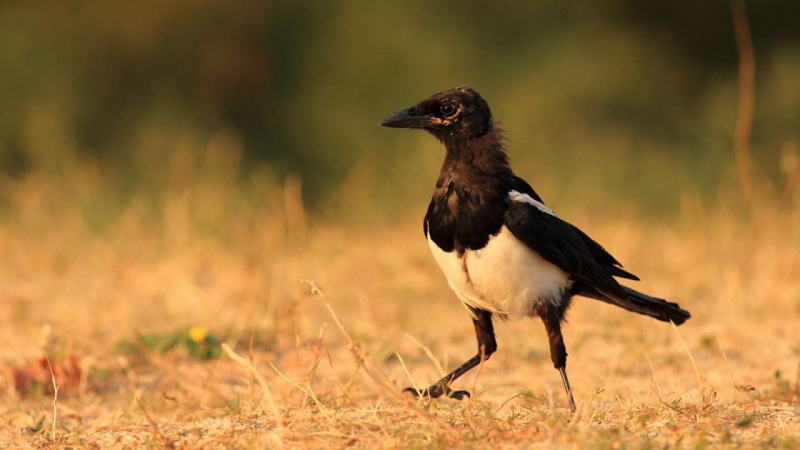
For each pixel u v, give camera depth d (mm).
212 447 7172
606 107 27125
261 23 29766
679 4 29672
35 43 27906
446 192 8289
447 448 6754
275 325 11492
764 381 9625
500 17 29047
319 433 7125
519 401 9086
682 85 28359
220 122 28531
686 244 16000
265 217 19000
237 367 10594
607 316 12250
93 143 27141
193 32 29422
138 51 28875
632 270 15227
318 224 20266
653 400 8547
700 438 6719
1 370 10164
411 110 8523
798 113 25969
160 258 15859
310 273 15133
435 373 10320
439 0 29234
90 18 28797
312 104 28828
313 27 29750
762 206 17828
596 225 18031
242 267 15281
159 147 25750
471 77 28062
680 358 10648
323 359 10797
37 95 27125
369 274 15422
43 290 14133
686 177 23812
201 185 21172
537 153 24969
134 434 7871
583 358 10758
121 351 11141
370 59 28641
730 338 11250
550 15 29094
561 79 27516
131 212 18891
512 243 8086
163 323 12383
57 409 9258
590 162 24000
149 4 29219
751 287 13469
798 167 16281
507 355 10969
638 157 24688
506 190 8148
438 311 13227
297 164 28266
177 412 9031
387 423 7359
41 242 17281
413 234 17672
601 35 28734
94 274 15086
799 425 7211
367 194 22156
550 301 8273
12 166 25656
